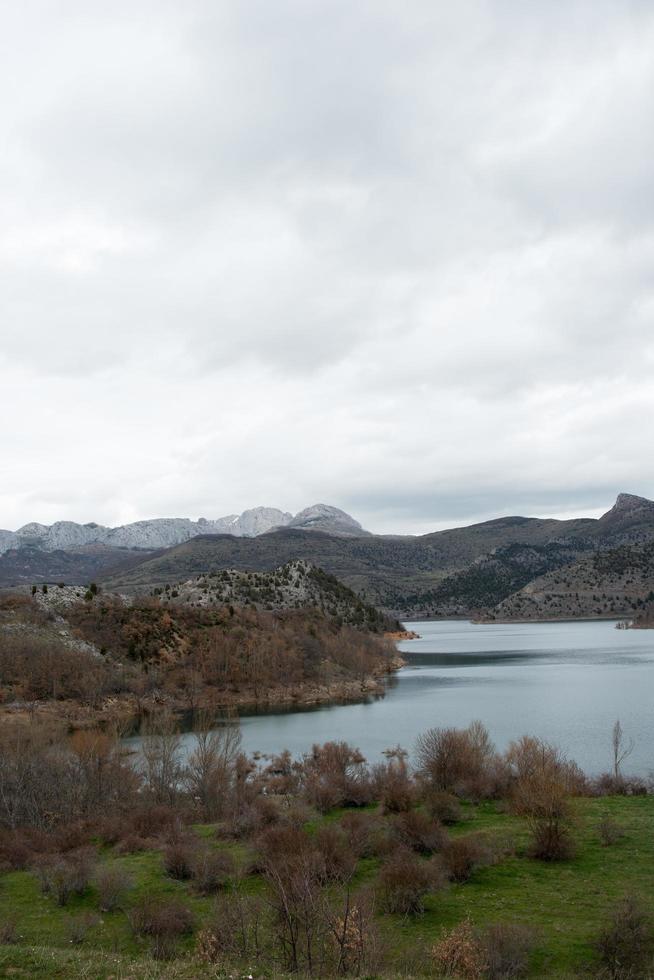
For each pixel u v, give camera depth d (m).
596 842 30.94
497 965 19.94
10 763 44.66
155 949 21.91
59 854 33.78
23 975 17.27
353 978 17.95
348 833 31.58
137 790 48.22
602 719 79.62
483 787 40.50
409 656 192.25
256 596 193.50
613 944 20.36
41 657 104.88
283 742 74.00
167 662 120.75
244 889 26.89
